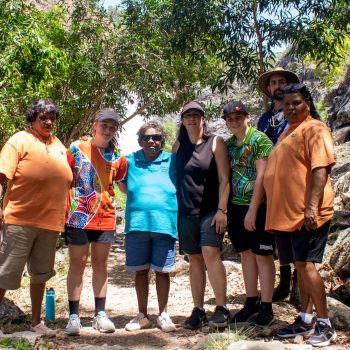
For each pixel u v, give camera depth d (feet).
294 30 35.73
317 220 14.64
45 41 36.27
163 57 55.77
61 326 18.35
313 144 14.71
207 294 23.27
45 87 38.91
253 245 16.63
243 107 16.80
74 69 54.19
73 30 56.44
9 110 33.06
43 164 15.42
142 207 17.11
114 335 16.78
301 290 15.84
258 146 16.61
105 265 17.30
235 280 25.38
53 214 15.61
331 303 17.12
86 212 16.66
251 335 15.84
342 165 41.86
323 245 14.99
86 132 59.98
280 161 15.30
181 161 17.28
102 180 16.87
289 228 14.97
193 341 15.97
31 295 16.31
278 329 16.08
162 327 17.03
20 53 34.68
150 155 17.42
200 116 17.01
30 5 41.86
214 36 37.50
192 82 58.75
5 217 15.40
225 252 30.25
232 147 17.21
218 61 57.11
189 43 39.88
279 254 15.88
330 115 55.36
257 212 16.53
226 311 16.71
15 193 15.37
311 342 14.75
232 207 17.16
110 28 58.39
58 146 16.06
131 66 56.03
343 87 59.72
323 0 35.32
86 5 57.21
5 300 18.37
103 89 56.85
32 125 15.80
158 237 17.03
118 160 17.29
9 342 14.97
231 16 36.32
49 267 16.11
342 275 19.77
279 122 18.12
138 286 17.72
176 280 27.17
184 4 36.32
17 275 15.49
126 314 21.01
